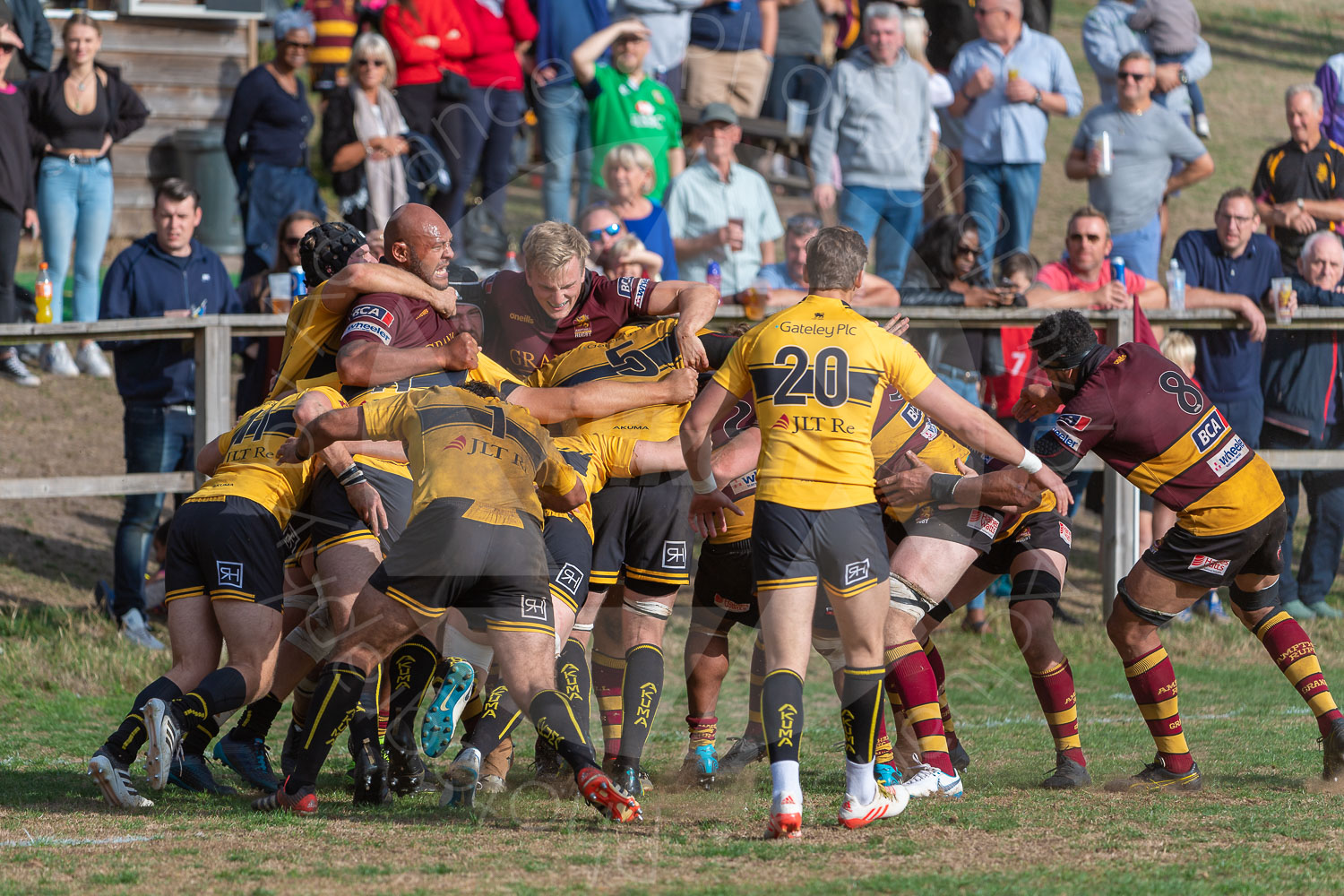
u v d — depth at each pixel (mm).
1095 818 12359
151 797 13180
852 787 11852
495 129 24797
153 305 22594
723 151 13453
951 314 15469
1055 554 14227
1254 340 23031
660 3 24422
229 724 15414
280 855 10930
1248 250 24109
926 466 11922
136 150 37188
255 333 21578
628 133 19031
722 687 14594
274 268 23250
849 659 11430
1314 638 22297
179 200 22688
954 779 13242
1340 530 23359
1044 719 17797
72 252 33250
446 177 24719
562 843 11320
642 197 13250
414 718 13070
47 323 22406
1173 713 13844
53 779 14078
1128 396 13891
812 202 14156
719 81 25875
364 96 24906
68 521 26844
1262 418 23391
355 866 10586
